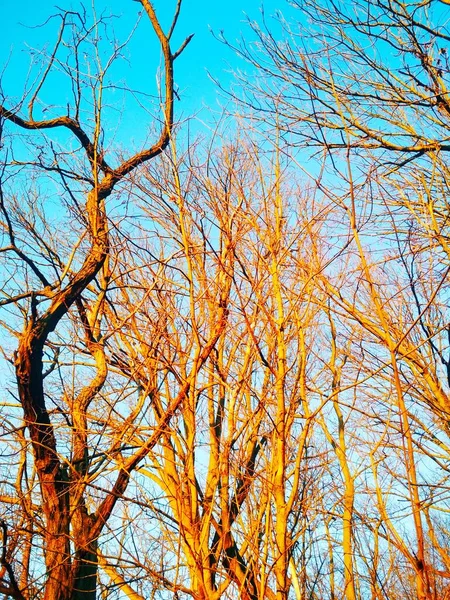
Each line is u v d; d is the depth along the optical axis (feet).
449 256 19.79
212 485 19.57
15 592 17.71
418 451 22.35
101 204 21.07
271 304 20.70
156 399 20.34
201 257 21.02
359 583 24.17
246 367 19.81
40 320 18.62
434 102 23.56
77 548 18.37
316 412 19.44
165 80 21.42
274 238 20.93
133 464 19.33
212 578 19.36
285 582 17.46
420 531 14.17
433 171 21.36
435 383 23.54
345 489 23.70
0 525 17.70
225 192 21.22
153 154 21.25
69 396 21.48
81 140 20.74
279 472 18.51
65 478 19.30
